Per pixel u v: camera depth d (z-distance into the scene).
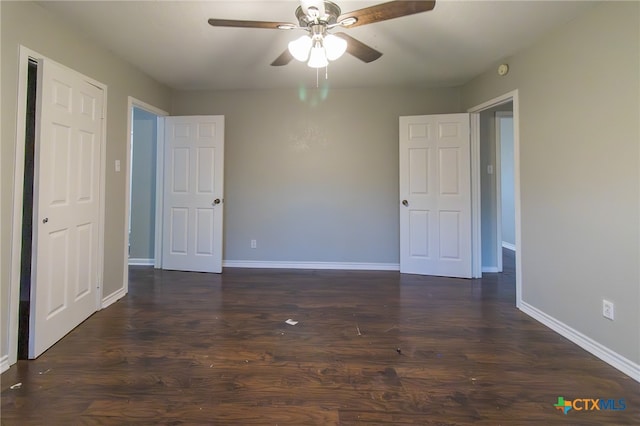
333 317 2.67
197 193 4.05
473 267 3.86
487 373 1.87
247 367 1.92
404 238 4.03
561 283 2.38
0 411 1.53
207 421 1.48
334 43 1.90
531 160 2.71
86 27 2.44
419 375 1.84
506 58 3.04
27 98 2.02
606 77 2.00
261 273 4.02
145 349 2.12
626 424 1.47
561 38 2.38
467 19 2.33
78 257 2.44
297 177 4.24
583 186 2.18
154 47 2.82
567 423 1.48
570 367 1.93
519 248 2.86
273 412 1.54
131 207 4.38
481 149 4.07
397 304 2.98
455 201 3.81
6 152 1.88
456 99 4.02
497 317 2.68
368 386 1.74
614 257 1.96
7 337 1.89
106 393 1.66
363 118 4.15
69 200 2.31
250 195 4.28
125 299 3.06
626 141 1.88
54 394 1.65
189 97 4.23
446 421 1.49
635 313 1.83
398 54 2.98
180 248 4.11
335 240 4.24
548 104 2.51
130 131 3.21
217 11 2.24
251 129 4.23
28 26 2.01
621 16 1.89
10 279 1.90
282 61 2.38
